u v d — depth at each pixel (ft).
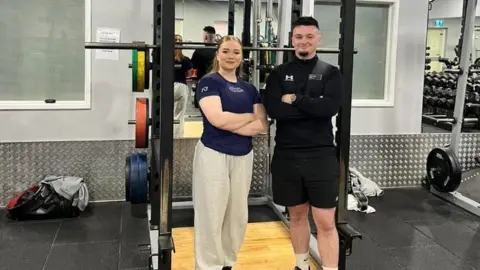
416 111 17.02
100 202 14.71
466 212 14.49
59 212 13.21
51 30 14.01
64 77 14.29
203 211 8.67
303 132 8.49
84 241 11.79
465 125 18.66
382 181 16.92
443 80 20.20
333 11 16.26
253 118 8.79
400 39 16.55
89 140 14.44
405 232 12.81
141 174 11.53
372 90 17.06
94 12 14.10
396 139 16.83
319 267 10.27
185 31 15.70
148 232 12.39
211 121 8.43
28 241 11.71
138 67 10.46
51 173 14.32
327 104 8.18
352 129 16.63
